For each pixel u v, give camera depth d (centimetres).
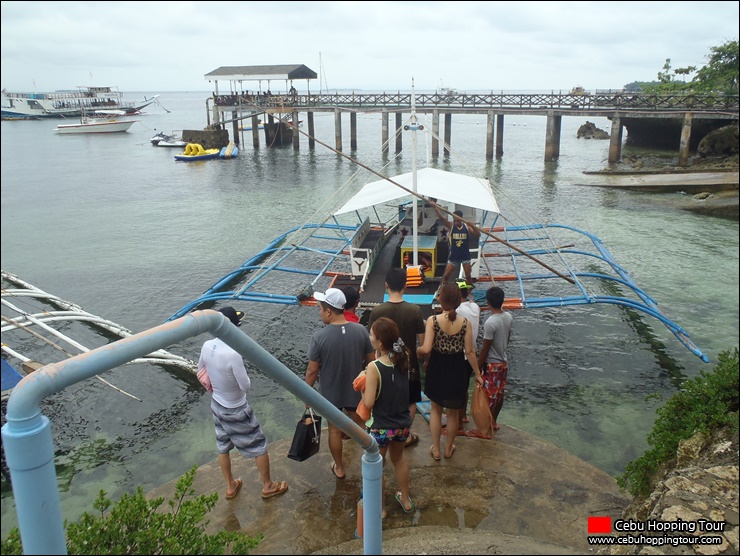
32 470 145
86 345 1102
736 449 386
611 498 470
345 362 462
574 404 834
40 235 1945
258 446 467
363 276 1088
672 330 960
